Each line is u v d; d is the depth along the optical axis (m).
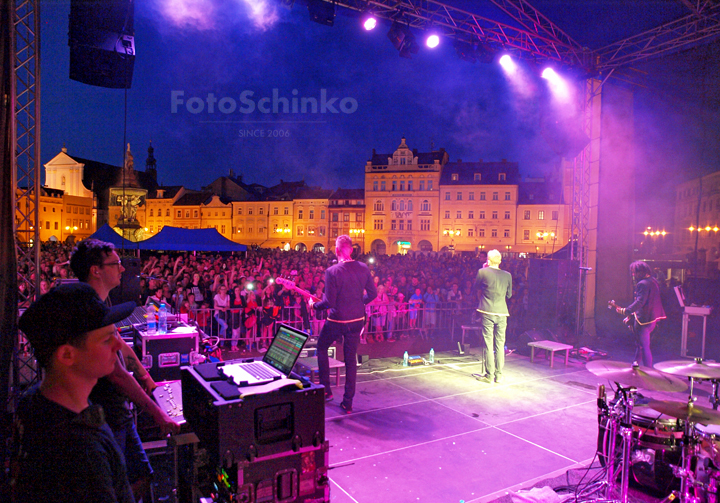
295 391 2.48
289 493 2.47
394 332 9.97
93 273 2.50
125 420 2.51
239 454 2.33
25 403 1.35
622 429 3.12
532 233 52.91
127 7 5.32
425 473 3.87
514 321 10.50
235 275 11.72
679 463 3.12
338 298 5.15
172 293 8.94
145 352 3.80
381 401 5.69
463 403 5.66
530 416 5.26
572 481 3.75
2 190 3.54
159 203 66.44
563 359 8.19
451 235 55.31
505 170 55.31
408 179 56.62
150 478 2.64
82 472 1.26
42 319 1.32
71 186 67.00
